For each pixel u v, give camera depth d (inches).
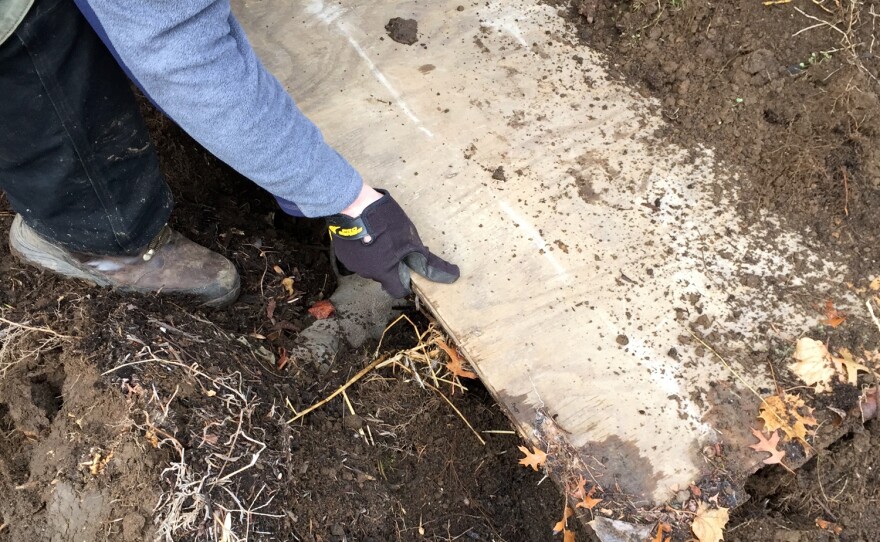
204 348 66.3
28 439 61.1
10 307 66.9
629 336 67.6
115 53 49.1
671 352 66.5
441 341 74.4
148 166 62.4
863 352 66.6
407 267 70.1
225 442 60.1
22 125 51.2
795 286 70.4
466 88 83.7
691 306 69.2
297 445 65.5
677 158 78.8
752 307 69.2
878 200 74.3
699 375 65.6
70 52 49.7
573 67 86.3
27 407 60.9
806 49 81.0
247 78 46.3
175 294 71.1
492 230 73.6
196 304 73.0
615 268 71.3
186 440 58.4
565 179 77.0
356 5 90.6
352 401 74.2
